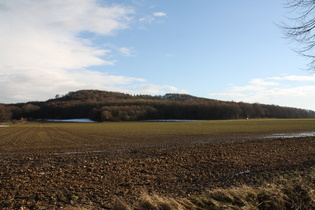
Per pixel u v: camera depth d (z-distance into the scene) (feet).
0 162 56.59
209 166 45.98
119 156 63.82
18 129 211.61
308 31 23.27
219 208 21.29
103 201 27.48
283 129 167.12
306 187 23.62
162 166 46.47
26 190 31.42
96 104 543.80
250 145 76.89
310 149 64.95
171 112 461.78
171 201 22.81
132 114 433.89
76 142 104.73
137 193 30.40
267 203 21.98
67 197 28.99
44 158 61.77
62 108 554.87
